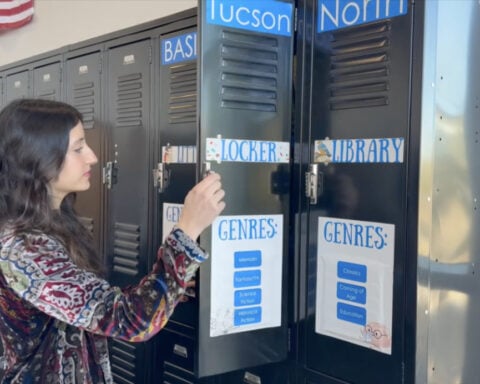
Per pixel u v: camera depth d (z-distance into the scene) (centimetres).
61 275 120
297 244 193
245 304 187
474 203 175
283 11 190
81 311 117
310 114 188
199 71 175
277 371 202
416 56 158
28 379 126
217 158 179
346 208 177
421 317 159
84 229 152
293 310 195
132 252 275
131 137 274
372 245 169
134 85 271
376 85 168
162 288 122
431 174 159
